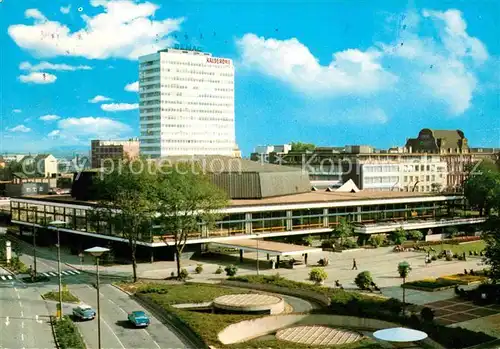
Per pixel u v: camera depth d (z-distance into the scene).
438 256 110.50
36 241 135.38
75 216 124.12
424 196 147.50
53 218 131.75
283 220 122.88
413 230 135.12
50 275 95.50
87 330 62.31
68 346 54.44
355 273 94.75
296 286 79.06
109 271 98.38
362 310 65.69
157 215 101.25
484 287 78.38
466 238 133.62
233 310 68.88
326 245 121.31
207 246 114.19
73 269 100.94
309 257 110.38
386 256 112.06
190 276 93.06
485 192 147.50
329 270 97.50
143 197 88.50
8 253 107.38
